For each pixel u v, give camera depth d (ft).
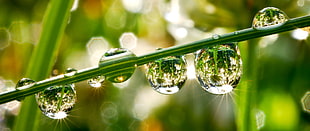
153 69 0.25
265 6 0.30
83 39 0.39
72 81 0.24
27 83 0.25
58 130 0.35
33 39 0.39
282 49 0.32
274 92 0.32
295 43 0.32
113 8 0.40
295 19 0.24
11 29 0.38
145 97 0.38
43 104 0.25
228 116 0.34
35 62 0.25
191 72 0.35
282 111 0.32
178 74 0.25
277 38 0.32
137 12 0.39
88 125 0.37
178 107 0.36
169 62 0.25
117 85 0.38
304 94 0.32
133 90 0.38
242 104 0.27
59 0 0.25
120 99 0.38
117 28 0.40
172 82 0.25
